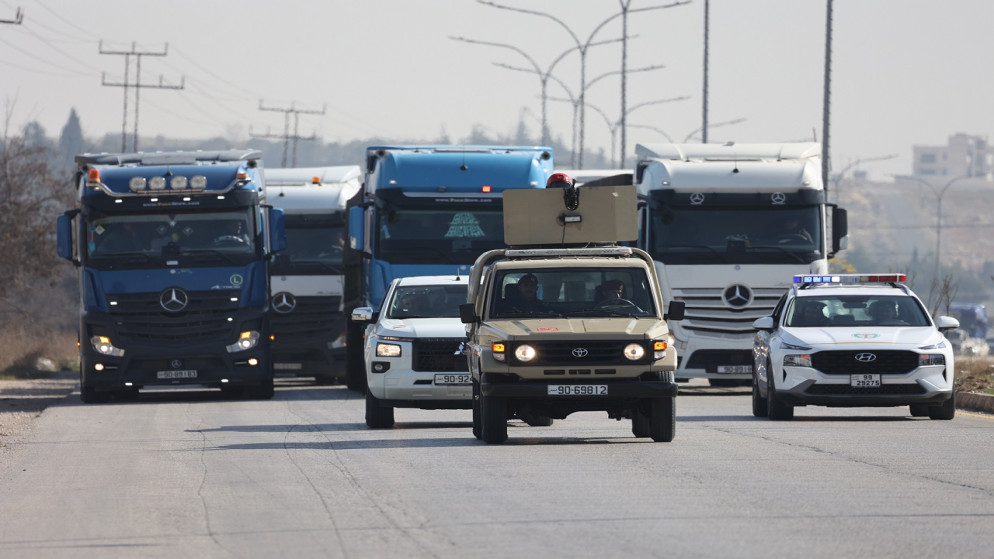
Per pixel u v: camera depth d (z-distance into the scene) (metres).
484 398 65.94
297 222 134.00
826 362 79.31
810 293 86.06
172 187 109.75
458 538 38.78
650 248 111.31
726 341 110.62
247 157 114.06
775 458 58.16
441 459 59.78
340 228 134.38
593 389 64.25
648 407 66.44
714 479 50.97
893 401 78.94
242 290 110.44
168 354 109.56
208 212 110.69
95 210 109.69
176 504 48.12
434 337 80.19
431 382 79.75
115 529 42.88
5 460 65.94
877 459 57.56
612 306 66.69
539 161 112.12
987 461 56.69
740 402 102.88
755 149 115.81
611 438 70.06
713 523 40.38
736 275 110.81
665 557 35.03
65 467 61.94
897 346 79.25
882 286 87.19
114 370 109.56
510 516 42.56
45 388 140.25
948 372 79.75
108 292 109.50
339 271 133.62
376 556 36.44
